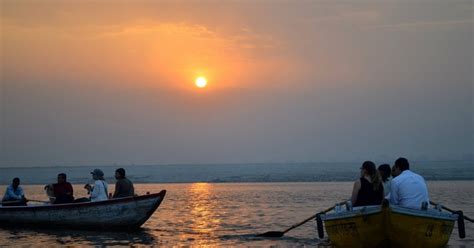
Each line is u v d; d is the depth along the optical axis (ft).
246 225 80.12
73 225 72.64
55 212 73.05
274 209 109.40
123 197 70.95
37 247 59.52
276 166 569.23
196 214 98.17
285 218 90.58
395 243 48.32
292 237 66.80
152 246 59.93
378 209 47.57
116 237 66.59
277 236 67.10
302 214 98.02
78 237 66.49
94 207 71.31
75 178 394.32
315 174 378.53
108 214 71.10
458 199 131.13
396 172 52.75
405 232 48.01
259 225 80.18
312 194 164.14
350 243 50.49
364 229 49.01
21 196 80.84
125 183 73.67
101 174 74.28
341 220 50.62
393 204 50.49
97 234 69.10
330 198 144.15
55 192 75.20
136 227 71.97
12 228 74.49
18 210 74.69
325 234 69.36
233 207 115.14
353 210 49.60
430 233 49.49
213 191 195.62
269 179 346.74
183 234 69.67
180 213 100.37
